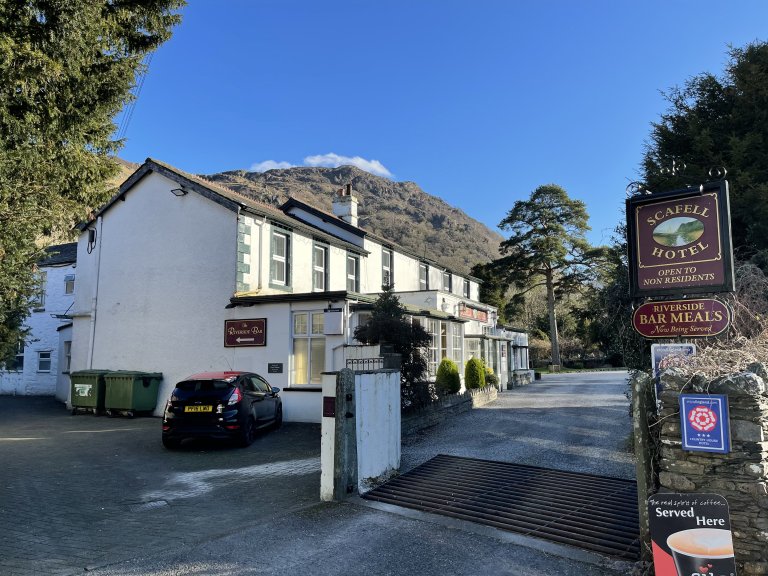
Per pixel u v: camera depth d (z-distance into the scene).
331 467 6.72
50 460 9.57
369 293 21.61
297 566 4.63
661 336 5.99
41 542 5.36
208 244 16.14
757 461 3.89
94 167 8.59
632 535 5.20
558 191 44.22
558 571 4.43
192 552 5.02
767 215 8.95
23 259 8.41
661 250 5.97
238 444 10.69
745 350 4.86
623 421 11.87
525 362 33.62
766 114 9.95
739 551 3.88
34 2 7.02
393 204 158.00
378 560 4.72
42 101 7.42
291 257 17.55
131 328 17.06
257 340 14.84
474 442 9.98
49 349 25.67
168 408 10.54
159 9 9.01
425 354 14.01
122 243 17.80
